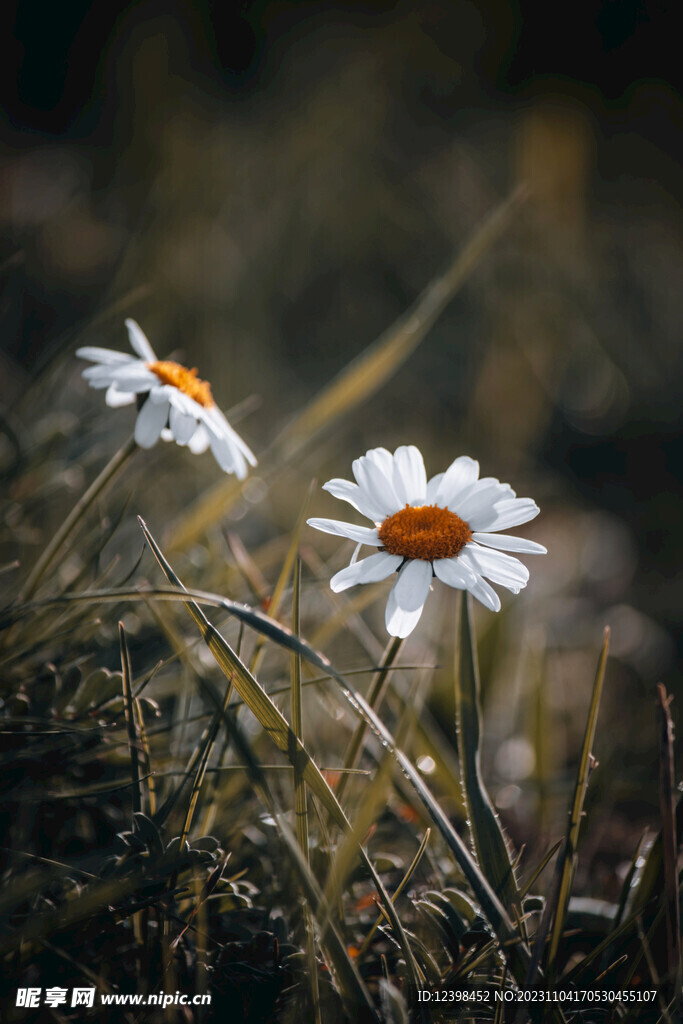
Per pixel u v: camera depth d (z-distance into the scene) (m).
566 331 0.92
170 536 0.39
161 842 0.29
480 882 0.28
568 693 0.45
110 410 0.49
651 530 0.71
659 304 0.96
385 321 0.91
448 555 0.29
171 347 0.74
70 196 0.86
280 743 0.29
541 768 0.37
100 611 0.35
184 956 0.29
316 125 1.03
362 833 0.29
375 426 0.75
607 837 0.37
